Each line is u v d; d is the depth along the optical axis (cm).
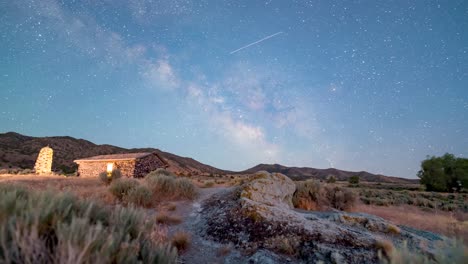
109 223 340
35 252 210
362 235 633
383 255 520
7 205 259
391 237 690
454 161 4084
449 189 3988
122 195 1018
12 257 202
